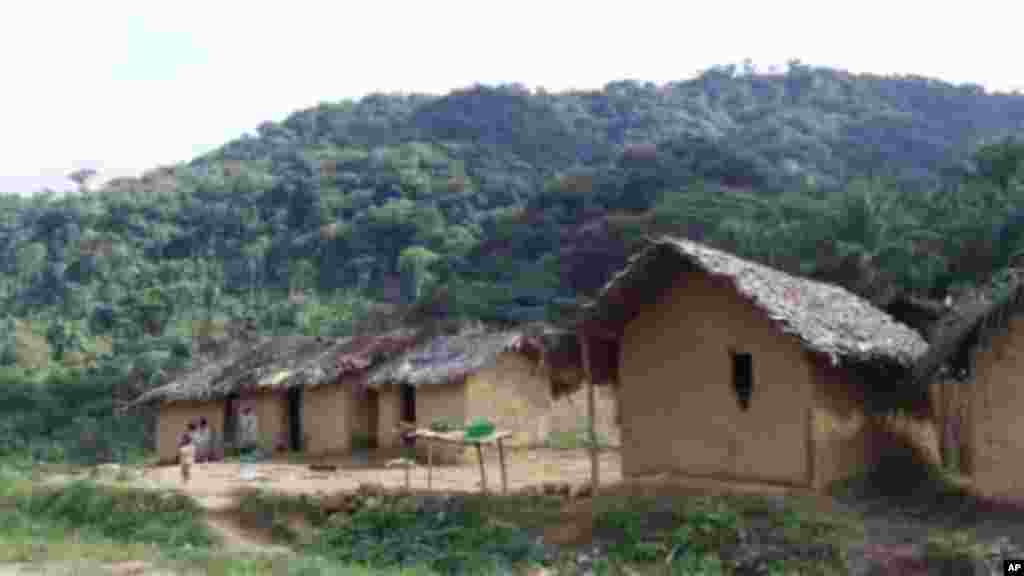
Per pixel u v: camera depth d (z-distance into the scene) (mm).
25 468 31969
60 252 77812
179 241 80625
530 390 27250
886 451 16500
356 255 73812
